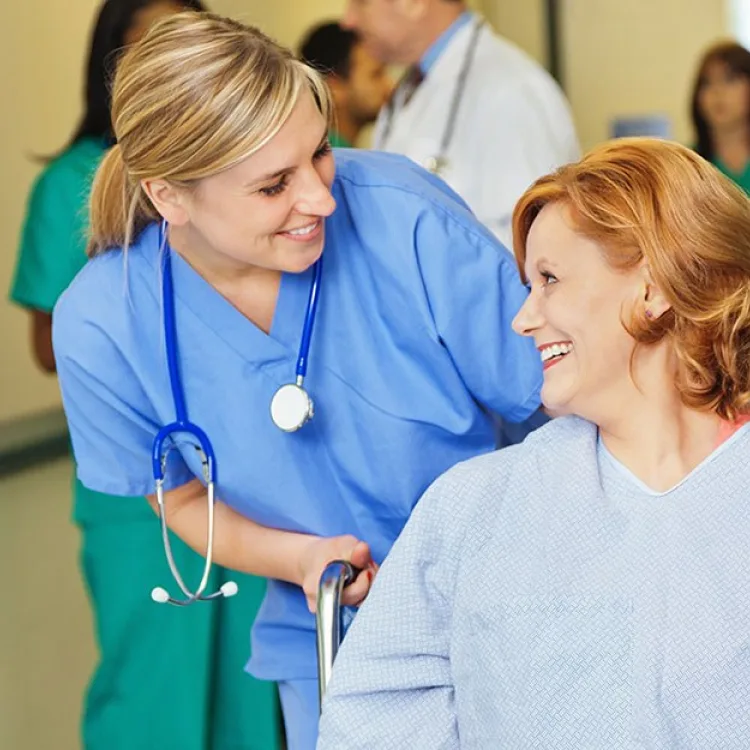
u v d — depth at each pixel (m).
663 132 6.19
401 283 2.08
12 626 3.98
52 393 4.68
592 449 1.70
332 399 2.13
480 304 2.09
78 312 2.12
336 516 2.19
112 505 3.25
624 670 1.58
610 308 1.61
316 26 4.76
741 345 1.62
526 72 3.58
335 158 2.12
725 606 1.56
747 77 5.60
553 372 1.66
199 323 2.10
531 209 1.68
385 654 1.75
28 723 3.93
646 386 1.64
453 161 3.55
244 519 2.24
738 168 5.69
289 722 2.34
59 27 4.72
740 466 1.63
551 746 1.61
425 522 1.74
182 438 2.15
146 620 3.26
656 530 1.62
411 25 3.59
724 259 1.58
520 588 1.65
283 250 1.87
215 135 1.76
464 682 1.70
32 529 4.19
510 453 1.75
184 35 1.79
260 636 2.33
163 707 3.27
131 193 2.05
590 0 6.78
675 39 6.74
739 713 1.54
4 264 4.45
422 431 2.13
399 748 1.72
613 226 1.58
